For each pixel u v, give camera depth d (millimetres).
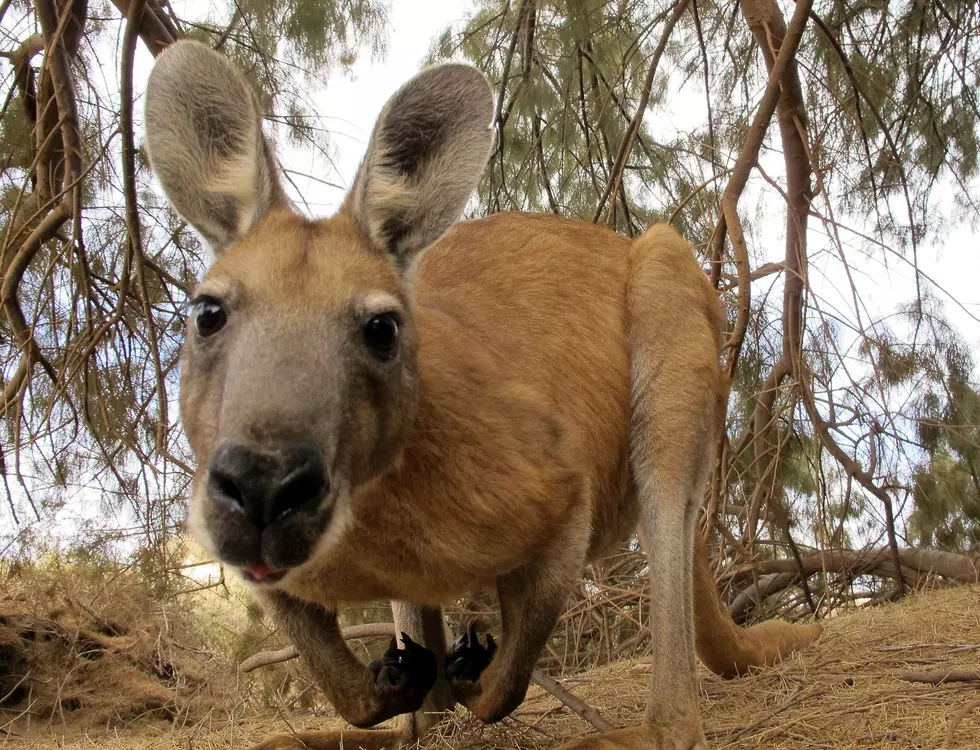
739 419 1478
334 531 531
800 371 1210
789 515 1547
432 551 648
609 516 852
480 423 655
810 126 1399
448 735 839
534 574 701
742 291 1081
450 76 647
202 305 569
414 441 624
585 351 827
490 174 1521
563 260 878
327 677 703
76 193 1018
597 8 1374
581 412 800
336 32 1301
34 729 1161
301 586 660
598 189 1494
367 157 622
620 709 936
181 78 631
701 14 1465
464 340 726
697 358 857
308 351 534
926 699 773
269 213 627
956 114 1458
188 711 1189
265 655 1257
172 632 1354
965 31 1436
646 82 1255
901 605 1238
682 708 760
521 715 923
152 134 623
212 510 494
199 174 640
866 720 747
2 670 1229
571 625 1464
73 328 1094
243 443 492
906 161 1422
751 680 940
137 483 1119
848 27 1431
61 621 1283
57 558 1251
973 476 1445
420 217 646
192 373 572
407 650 713
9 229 1021
